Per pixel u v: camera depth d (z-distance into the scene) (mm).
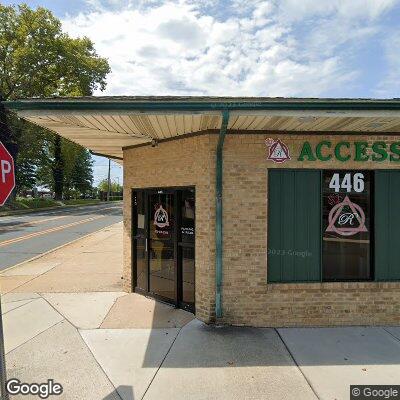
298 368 4688
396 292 6250
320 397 4066
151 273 7531
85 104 4684
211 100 5074
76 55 40875
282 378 4445
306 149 6141
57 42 39438
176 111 4809
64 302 7234
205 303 6180
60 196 57812
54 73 40781
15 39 38875
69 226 25422
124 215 8133
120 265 11266
